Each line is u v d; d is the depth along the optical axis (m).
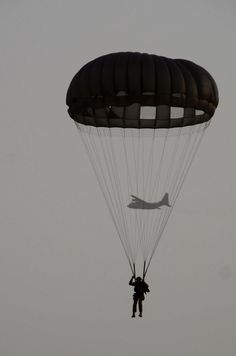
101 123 107.56
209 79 103.44
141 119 108.50
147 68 99.00
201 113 107.19
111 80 98.81
